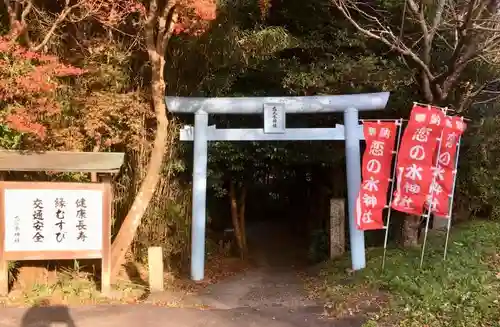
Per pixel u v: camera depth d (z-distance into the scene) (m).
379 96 9.13
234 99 9.33
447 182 8.20
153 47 7.89
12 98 6.77
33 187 6.94
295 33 11.02
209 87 9.97
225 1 8.55
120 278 8.34
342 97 9.22
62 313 6.14
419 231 10.60
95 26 8.62
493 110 11.69
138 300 7.25
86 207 7.13
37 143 7.30
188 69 9.90
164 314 6.33
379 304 6.70
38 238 6.95
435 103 8.97
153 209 9.56
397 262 8.34
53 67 6.89
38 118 7.16
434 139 8.00
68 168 6.88
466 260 8.09
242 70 10.10
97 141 8.03
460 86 10.41
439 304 6.19
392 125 8.33
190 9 7.28
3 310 6.16
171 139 9.64
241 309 6.94
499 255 8.76
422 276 7.34
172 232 10.08
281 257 13.81
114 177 9.02
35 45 7.64
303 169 13.26
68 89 7.97
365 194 8.48
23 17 7.32
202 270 9.55
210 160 10.70
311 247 12.72
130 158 9.09
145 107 8.46
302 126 10.98
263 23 10.16
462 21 8.04
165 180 9.70
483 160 11.98
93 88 8.22
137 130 8.38
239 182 12.91
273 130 9.27
